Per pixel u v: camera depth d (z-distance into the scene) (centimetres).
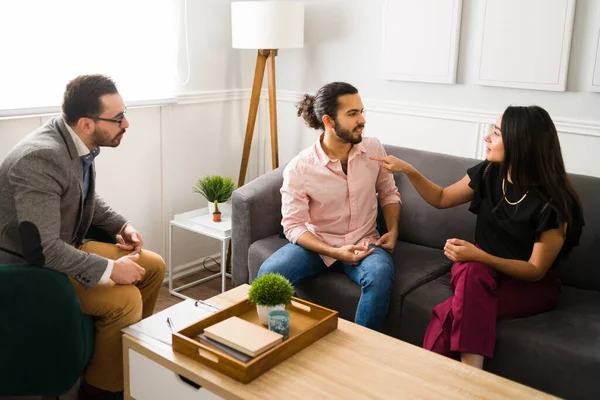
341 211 251
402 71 308
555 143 214
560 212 208
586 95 264
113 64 294
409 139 318
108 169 300
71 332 193
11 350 192
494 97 288
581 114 267
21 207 190
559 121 272
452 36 288
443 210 263
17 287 186
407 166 241
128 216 315
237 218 270
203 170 349
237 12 314
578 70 263
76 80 207
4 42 255
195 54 330
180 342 171
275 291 180
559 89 266
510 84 279
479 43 284
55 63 272
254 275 265
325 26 334
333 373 163
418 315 223
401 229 276
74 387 232
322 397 152
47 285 188
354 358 171
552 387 194
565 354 191
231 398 154
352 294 233
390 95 319
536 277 210
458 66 294
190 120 335
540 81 270
